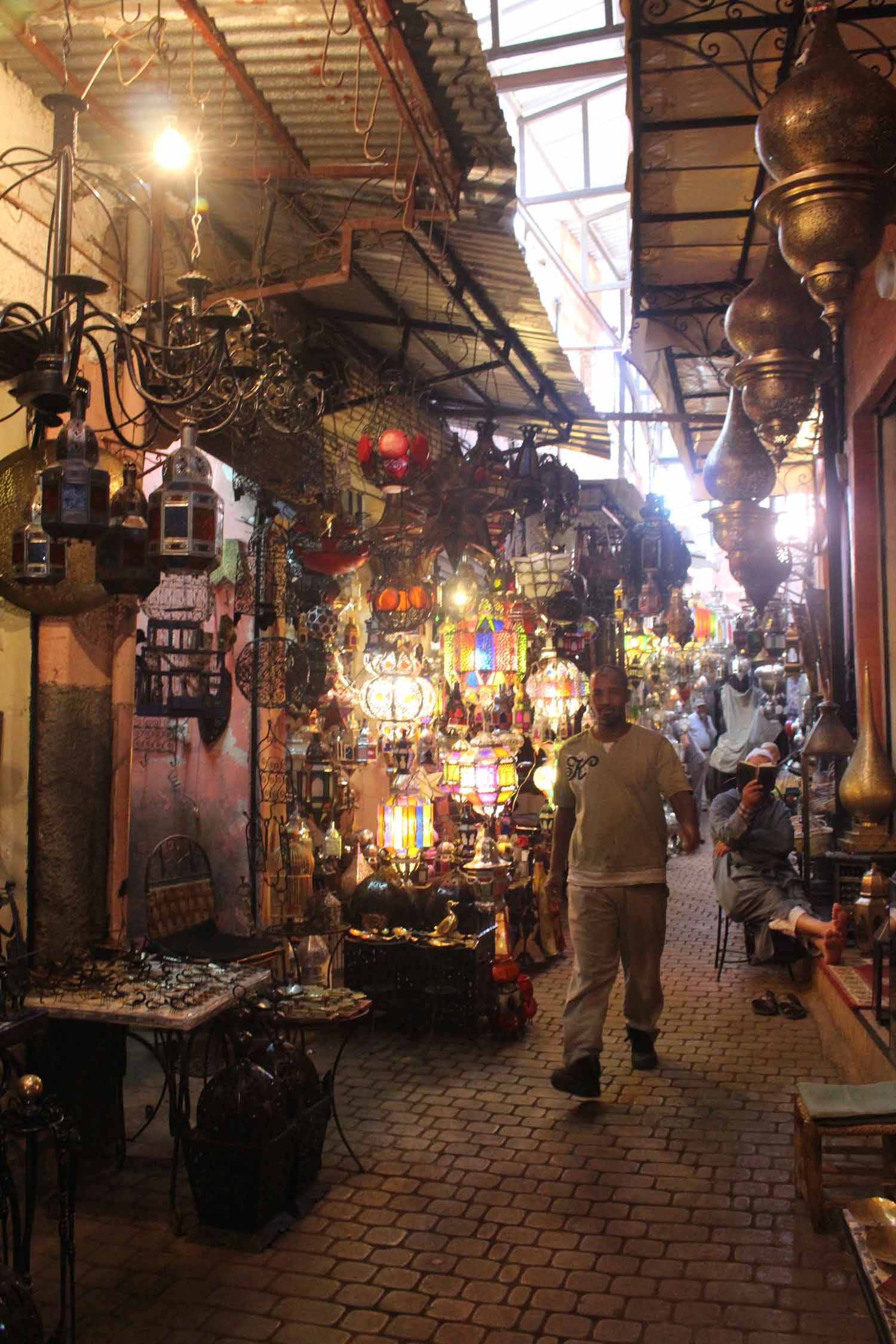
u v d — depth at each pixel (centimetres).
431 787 671
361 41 363
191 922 510
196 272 332
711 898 950
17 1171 375
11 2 353
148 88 403
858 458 647
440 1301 302
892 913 407
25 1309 218
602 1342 282
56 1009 351
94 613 433
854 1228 240
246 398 404
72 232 431
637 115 488
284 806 612
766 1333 285
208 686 562
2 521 383
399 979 555
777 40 424
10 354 398
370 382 752
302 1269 320
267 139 438
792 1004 589
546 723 757
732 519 604
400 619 611
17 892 408
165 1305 300
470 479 638
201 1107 341
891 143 281
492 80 380
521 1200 363
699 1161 393
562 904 763
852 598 673
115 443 446
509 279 580
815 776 671
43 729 418
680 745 1432
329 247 550
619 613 1005
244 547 595
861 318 615
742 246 627
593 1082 448
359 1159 396
